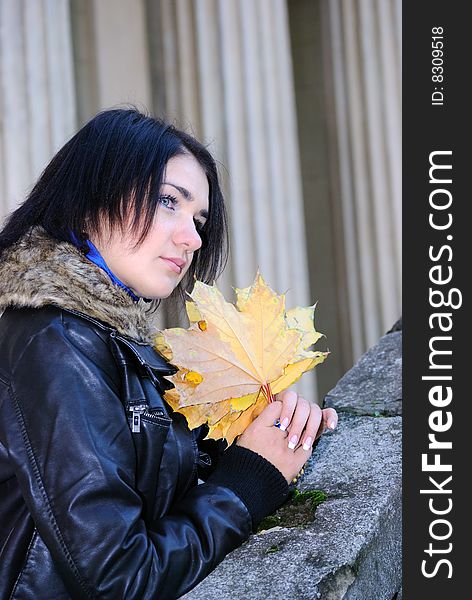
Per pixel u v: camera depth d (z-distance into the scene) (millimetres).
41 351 1487
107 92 5668
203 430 1981
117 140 1649
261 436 1641
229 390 1639
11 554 1489
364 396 2391
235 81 5781
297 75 6902
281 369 1684
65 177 1654
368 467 1940
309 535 1667
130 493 1447
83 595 1395
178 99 5828
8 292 1548
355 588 1607
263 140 5777
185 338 1640
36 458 1432
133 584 1393
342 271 6668
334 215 6723
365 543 1648
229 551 1536
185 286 2066
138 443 1551
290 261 5766
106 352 1547
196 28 5836
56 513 1403
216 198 1906
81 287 1570
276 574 1561
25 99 4984
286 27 6000
